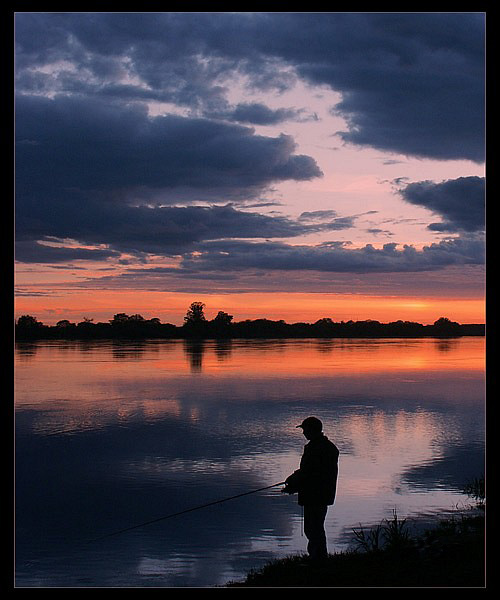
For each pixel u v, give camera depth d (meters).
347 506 16.52
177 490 21.19
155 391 58.53
